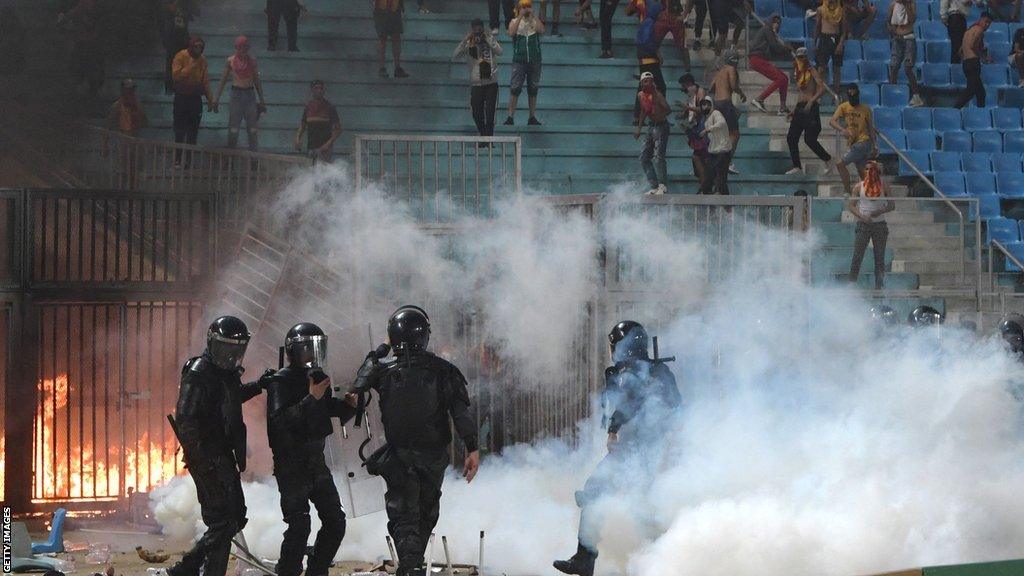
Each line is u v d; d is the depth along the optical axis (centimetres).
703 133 5541
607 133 6012
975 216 5259
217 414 2491
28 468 3850
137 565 3041
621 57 6575
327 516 2642
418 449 2650
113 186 4803
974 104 7050
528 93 6016
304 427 2584
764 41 6303
